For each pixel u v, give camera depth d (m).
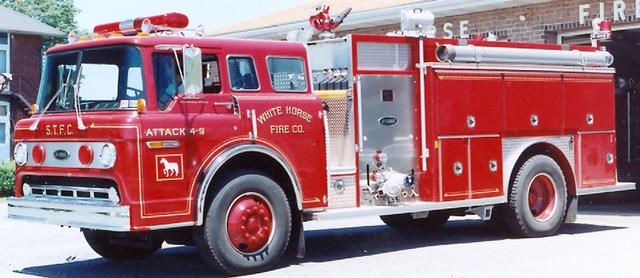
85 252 9.62
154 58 7.25
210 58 7.55
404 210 8.70
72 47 7.77
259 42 7.90
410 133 8.98
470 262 8.11
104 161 7.08
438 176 8.99
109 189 7.13
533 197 9.97
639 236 9.88
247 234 7.56
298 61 8.15
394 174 8.80
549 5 13.30
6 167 20.44
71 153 7.41
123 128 6.98
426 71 8.98
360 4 17.06
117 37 7.48
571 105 10.27
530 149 10.02
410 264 8.09
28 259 9.13
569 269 7.53
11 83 32.22
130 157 6.96
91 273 8.14
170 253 9.43
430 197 8.98
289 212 7.88
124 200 6.96
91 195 7.35
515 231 9.83
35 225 12.39
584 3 12.83
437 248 9.20
